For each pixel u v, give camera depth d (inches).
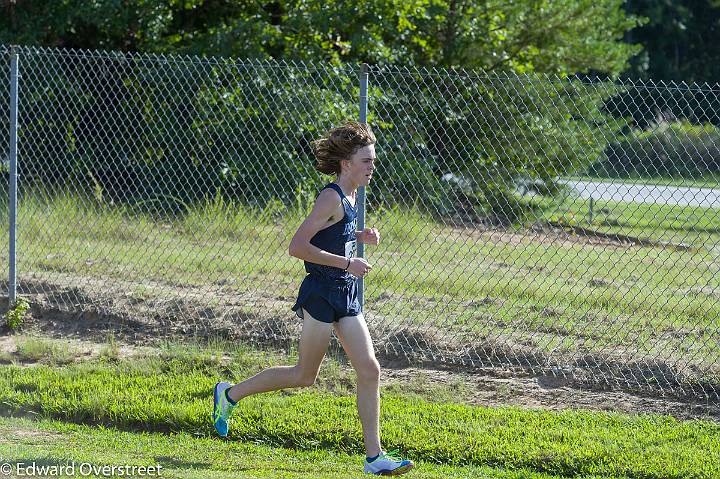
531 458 847.1
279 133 1984.5
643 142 1824.6
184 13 2541.8
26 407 991.6
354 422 919.7
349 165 765.9
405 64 2437.3
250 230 1738.4
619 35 3233.3
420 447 871.1
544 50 2728.8
